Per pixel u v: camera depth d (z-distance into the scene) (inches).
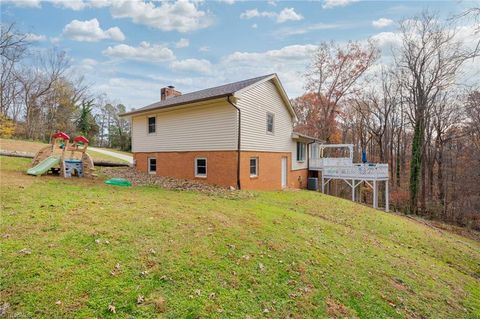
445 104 928.9
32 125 1403.8
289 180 677.3
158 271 147.1
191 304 127.4
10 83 1317.7
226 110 469.1
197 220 239.0
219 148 479.8
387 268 230.2
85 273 134.3
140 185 431.8
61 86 1477.6
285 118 649.6
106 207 245.1
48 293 116.6
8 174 384.8
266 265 180.2
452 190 962.7
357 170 726.5
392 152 1111.0
